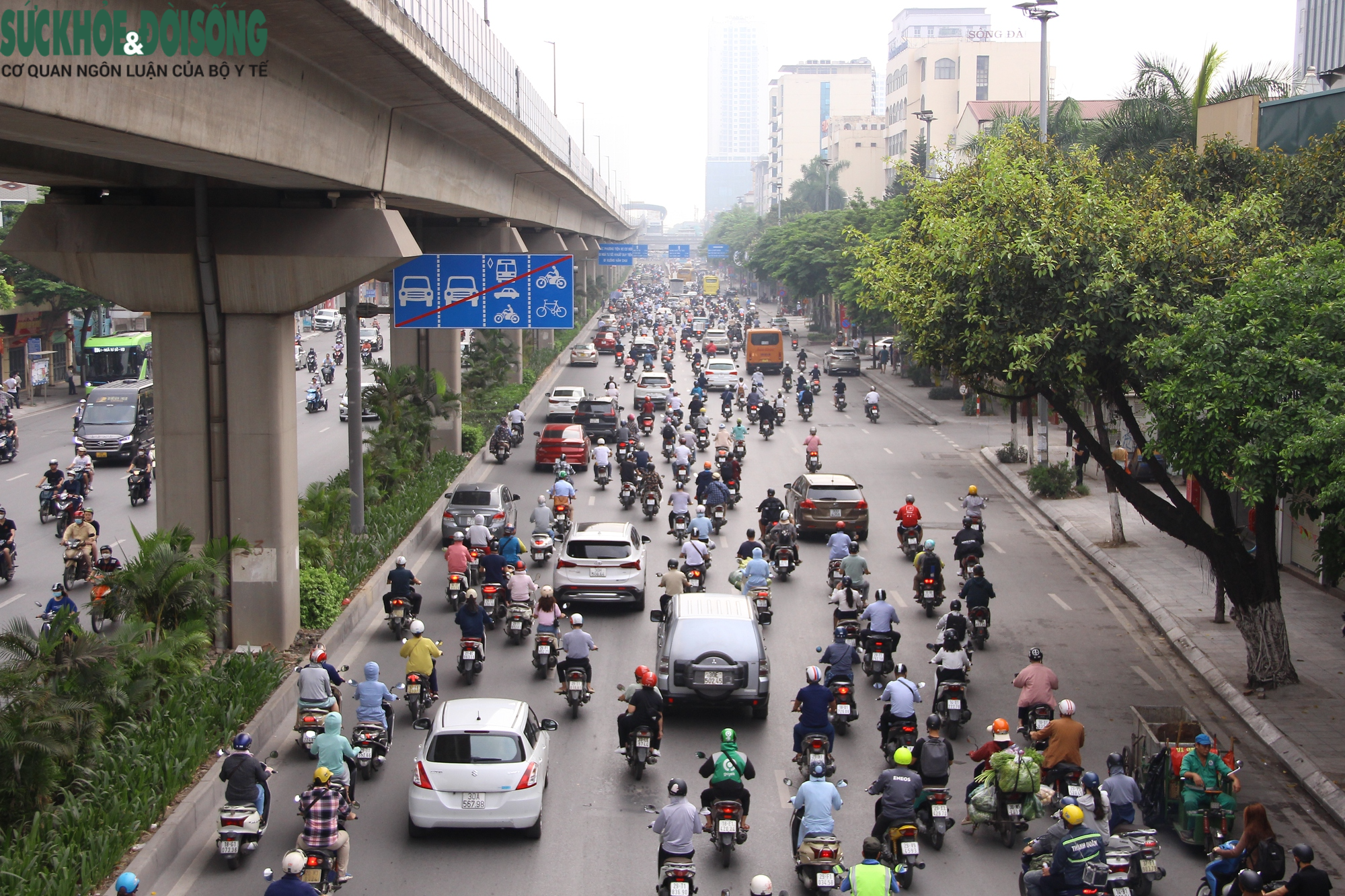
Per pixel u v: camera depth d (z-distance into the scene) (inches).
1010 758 512.7
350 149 757.9
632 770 578.9
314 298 764.6
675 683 637.9
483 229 1574.8
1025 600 938.1
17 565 997.8
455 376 1529.3
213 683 633.0
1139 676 759.1
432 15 776.3
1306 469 558.3
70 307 2208.4
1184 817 517.7
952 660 647.8
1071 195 712.4
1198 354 612.1
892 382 2486.5
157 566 663.8
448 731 512.4
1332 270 605.3
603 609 894.4
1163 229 714.2
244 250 754.2
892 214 2367.1
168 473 780.0
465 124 1003.9
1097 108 3184.1
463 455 1492.4
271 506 775.7
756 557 847.1
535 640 754.2
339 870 461.7
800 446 1679.4
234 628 776.9
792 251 3543.3
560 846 508.4
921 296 759.7
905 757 485.7
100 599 674.2
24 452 1603.1
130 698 567.8
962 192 846.5
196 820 521.3
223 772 490.3
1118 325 690.2
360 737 577.9
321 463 1501.0
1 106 389.7
